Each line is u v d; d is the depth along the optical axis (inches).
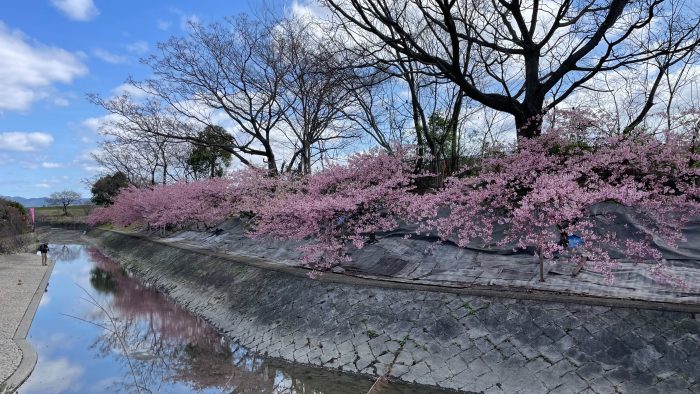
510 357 267.0
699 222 315.0
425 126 566.9
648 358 234.1
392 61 494.0
